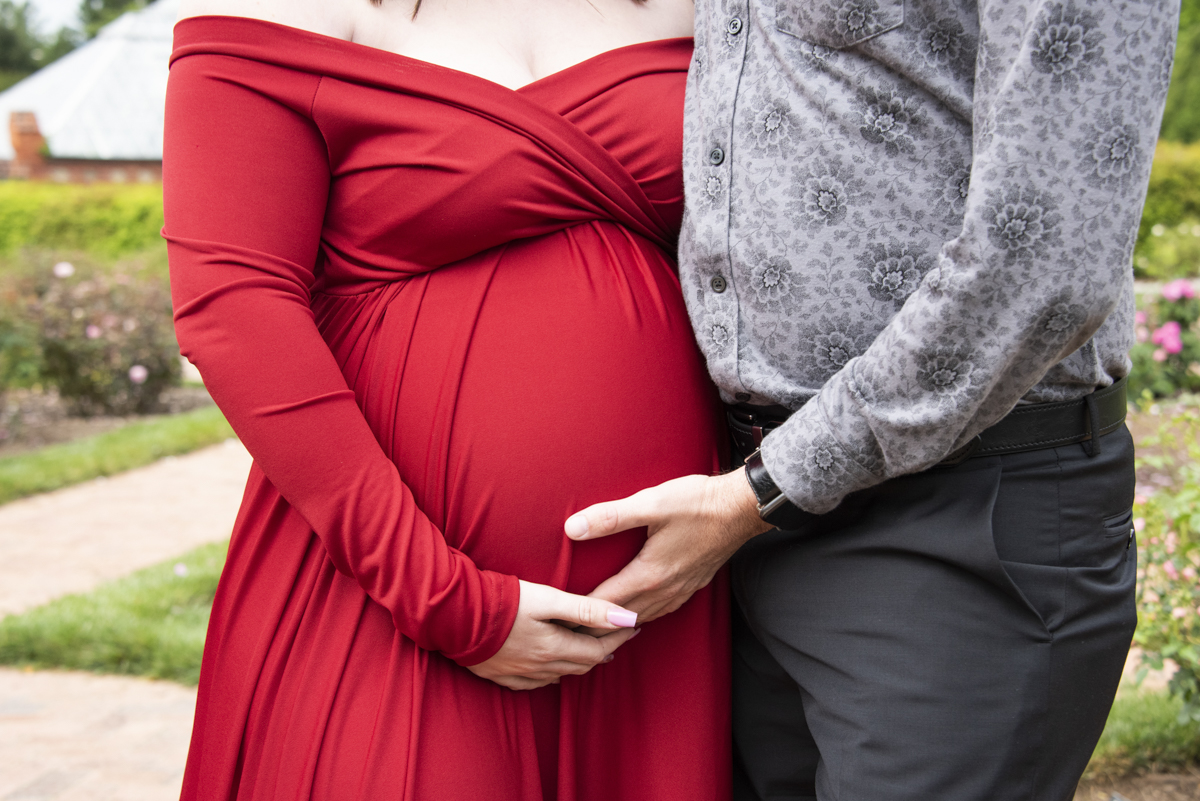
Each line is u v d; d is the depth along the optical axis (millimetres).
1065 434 1066
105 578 4570
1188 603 2221
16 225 17094
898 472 1002
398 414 1136
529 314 1132
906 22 972
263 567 1198
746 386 1121
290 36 1049
